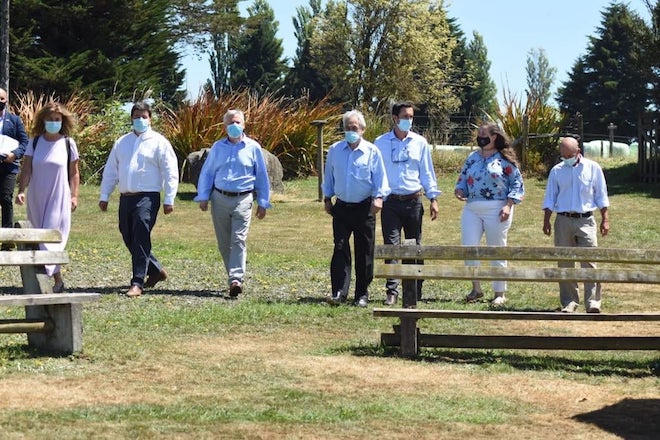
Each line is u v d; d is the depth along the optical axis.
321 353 10.00
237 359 9.61
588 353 10.40
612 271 9.94
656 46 34.28
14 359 9.23
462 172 13.62
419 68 82.25
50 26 46.59
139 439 6.88
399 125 13.55
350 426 7.35
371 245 13.20
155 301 12.92
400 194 13.53
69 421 7.27
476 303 13.59
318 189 27.58
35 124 13.05
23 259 9.56
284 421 7.43
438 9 82.25
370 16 80.56
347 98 81.81
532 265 17.81
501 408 8.03
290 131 32.94
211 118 31.66
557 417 7.81
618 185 31.23
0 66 40.31
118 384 8.49
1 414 7.39
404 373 9.20
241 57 97.56
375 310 9.95
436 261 17.31
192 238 21.05
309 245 20.27
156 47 49.38
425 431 7.30
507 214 13.37
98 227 22.00
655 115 32.03
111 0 46.84
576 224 13.27
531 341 9.95
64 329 9.46
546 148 33.97
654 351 10.52
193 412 7.60
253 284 14.95
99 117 32.97
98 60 46.44
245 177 13.55
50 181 12.98
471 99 107.88
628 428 7.52
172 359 9.51
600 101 95.94
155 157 13.46
